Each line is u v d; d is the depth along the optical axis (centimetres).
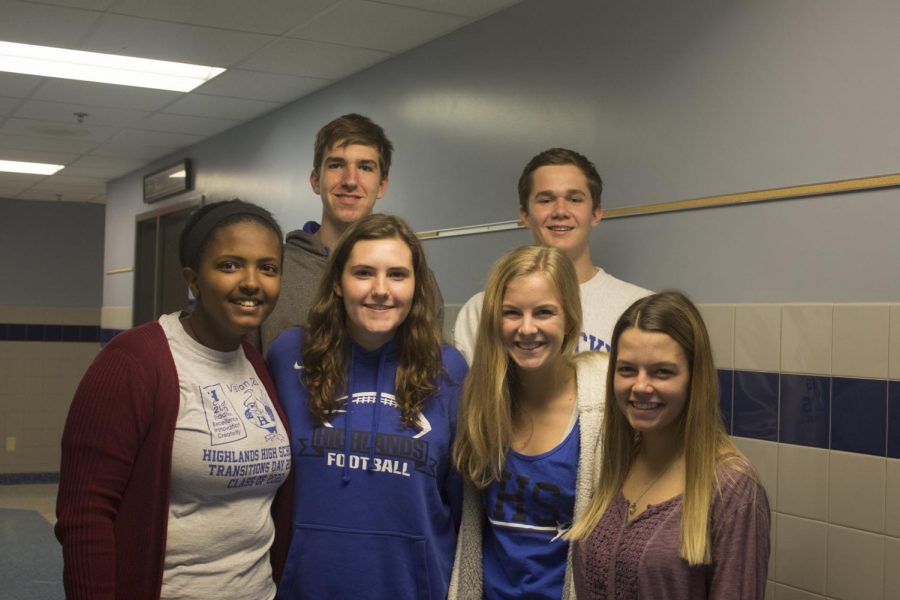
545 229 279
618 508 175
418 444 194
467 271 421
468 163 419
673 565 158
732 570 154
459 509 205
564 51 362
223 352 182
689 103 306
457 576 197
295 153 570
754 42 283
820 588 259
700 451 162
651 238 322
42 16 417
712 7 298
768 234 279
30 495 864
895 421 240
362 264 191
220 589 176
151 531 169
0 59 487
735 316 288
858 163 252
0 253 1005
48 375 1020
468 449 194
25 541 651
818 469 261
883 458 243
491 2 387
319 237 275
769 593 275
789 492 269
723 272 294
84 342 1037
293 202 570
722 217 295
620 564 165
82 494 165
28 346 1013
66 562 164
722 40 295
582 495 186
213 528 175
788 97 272
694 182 304
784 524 271
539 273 187
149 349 173
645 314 169
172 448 170
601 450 185
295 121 571
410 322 198
